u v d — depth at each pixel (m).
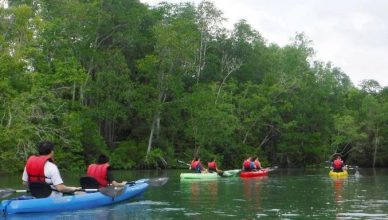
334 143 57.12
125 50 45.34
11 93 27.88
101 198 12.12
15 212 10.53
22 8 29.58
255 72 54.59
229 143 46.25
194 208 11.94
